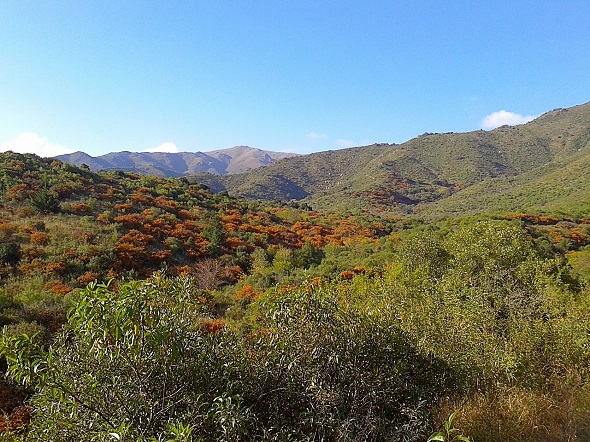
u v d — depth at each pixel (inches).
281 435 140.7
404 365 185.2
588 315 291.9
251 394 155.1
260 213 1546.5
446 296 292.7
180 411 135.3
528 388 204.1
